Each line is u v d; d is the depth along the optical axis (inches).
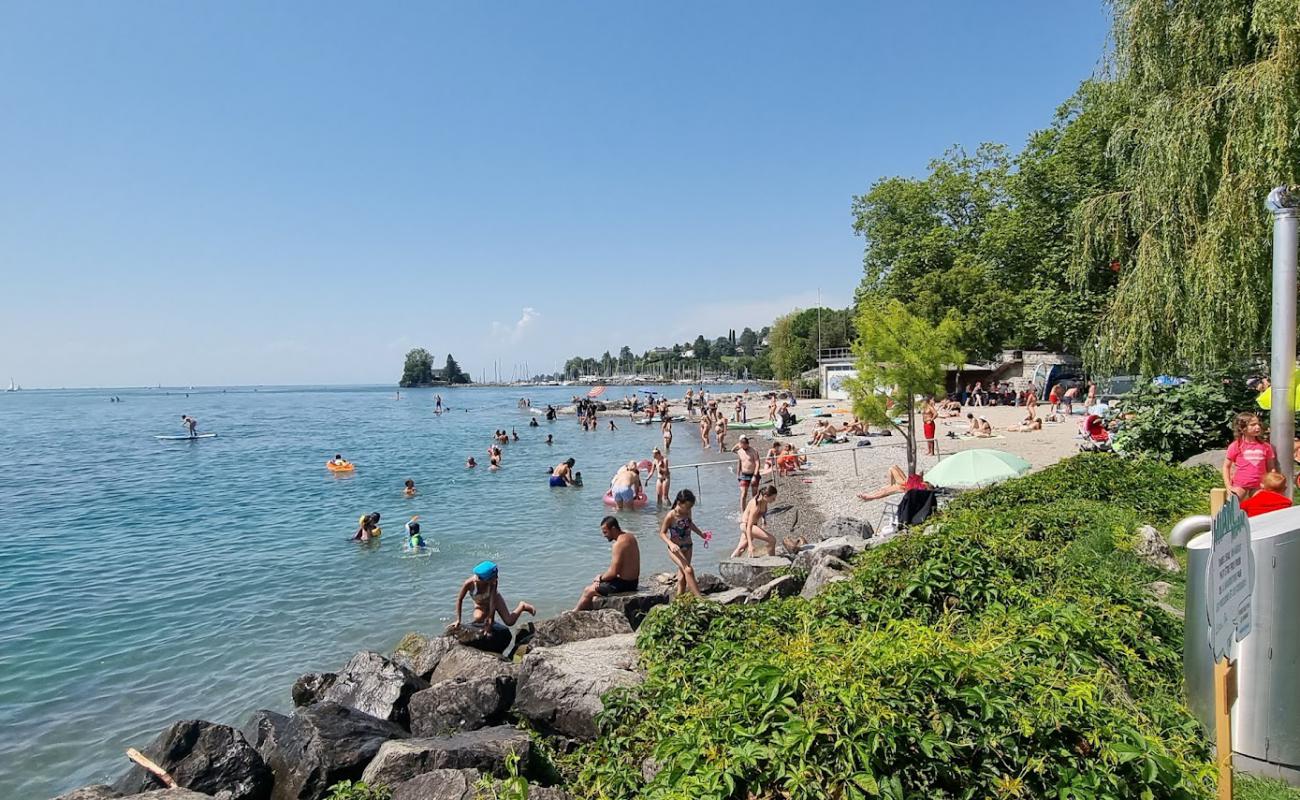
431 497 977.5
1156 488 435.8
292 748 260.5
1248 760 169.5
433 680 356.5
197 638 447.2
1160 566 319.0
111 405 5418.3
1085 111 1350.9
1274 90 452.8
